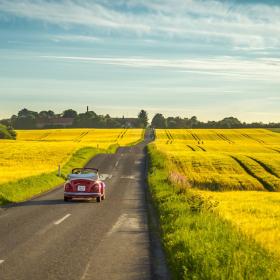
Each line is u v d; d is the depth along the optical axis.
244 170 55.69
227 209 22.09
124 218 15.94
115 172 45.56
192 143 117.00
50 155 65.38
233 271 7.11
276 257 9.16
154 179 33.56
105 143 112.62
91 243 11.20
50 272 8.33
